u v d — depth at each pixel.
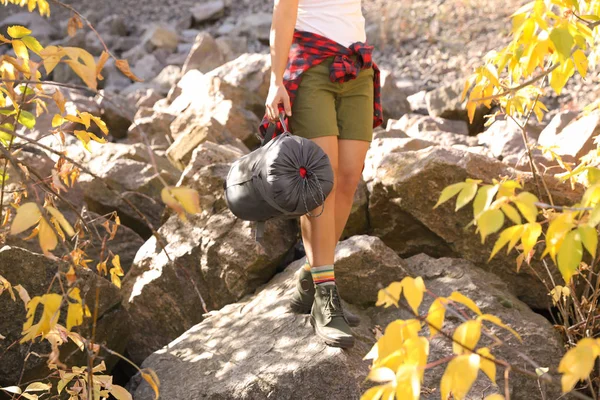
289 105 2.71
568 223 1.50
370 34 8.67
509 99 2.98
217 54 7.84
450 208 3.53
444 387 1.46
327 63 2.80
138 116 6.02
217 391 2.85
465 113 5.69
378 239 3.37
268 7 10.02
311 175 2.58
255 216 2.67
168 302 3.65
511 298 3.35
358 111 2.90
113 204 4.52
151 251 3.79
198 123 5.11
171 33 9.20
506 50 2.33
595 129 3.96
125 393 2.36
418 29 8.54
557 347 3.06
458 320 3.10
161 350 3.27
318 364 2.77
